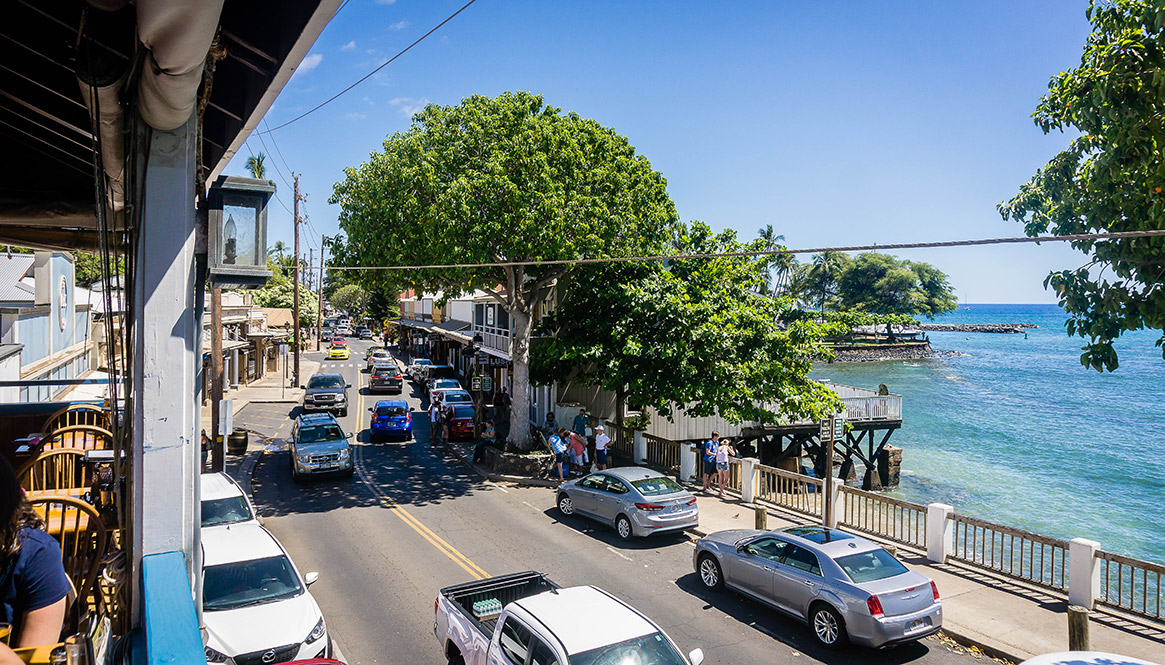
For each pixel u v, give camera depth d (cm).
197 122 400
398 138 2252
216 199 445
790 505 1870
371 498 2017
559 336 2484
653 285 2245
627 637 754
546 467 2300
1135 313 923
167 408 382
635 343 2186
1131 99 904
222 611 955
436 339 6050
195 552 395
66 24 373
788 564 1172
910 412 5744
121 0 293
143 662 317
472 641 886
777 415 2330
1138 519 2725
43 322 2264
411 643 1098
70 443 840
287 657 907
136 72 315
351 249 2448
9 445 878
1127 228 933
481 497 2052
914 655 1076
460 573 1405
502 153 2125
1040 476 3466
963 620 1173
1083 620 997
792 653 1077
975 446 4256
